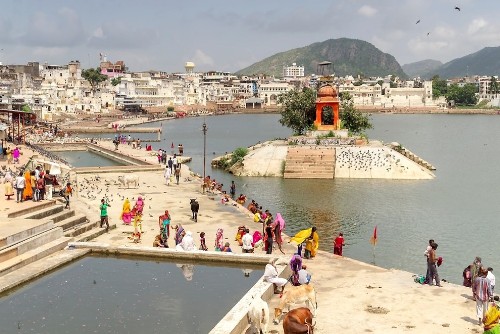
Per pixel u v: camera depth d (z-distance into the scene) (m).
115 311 19.52
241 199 46.47
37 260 25.36
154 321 18.55
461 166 79.69
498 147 110.44
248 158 72.31
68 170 54.69
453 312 20.16
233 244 30.64
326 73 84.62
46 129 124.44
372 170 67.38
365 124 88.94
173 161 58.03
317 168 67.81
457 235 39.03
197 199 45.31
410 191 57.53
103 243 28.02
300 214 46.16
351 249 35.31
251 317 17.86
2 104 118.12
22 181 33.75
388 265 31.84
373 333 18.28
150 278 23.62
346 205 49.94
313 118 87.44
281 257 25.44
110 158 87.12
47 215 32.00
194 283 22.94
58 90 193.25
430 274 23.31
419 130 163.38
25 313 19.39
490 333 16.12
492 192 57.00
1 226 27.19
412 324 19.03
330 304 21.02
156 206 41.91
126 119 193.88
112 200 43.69
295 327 7.05
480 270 19.66
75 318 18.84
